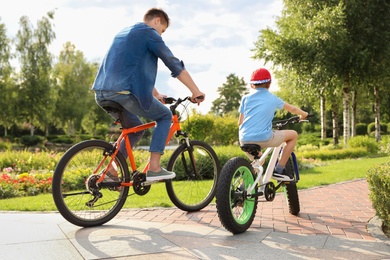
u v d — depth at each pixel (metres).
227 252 3.38
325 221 4.57
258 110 4.29
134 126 4.31
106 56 4.04
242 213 4.18
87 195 4.46
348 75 23.81
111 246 3.50
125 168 4.23
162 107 4.18
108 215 4.22
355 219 4.66
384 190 4.09
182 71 4.09
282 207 5.41
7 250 3.38
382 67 23.25
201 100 4.20
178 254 3.31
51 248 3.43
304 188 7.30
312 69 22.75
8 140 43.78
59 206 3.89
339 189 7.11
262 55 23.78
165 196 6.67
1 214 4.80
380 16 23.20
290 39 22.95
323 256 3.30
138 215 4.81
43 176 9.73
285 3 25.73
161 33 4.38
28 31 40.19
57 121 48.16
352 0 22.33
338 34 21.59
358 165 12.98
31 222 4.31
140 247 3.48
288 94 31.92
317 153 19.72
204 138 24.66
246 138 4.27
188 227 4.19
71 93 47.53
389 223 4.09
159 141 4.21
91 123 57.47
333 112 28.94
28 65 40.09
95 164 4.22
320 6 23.38
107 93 3.93
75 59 49.81
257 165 4.27
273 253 3.37
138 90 3.91
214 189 5.25
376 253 3.38
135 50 3.93
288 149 4.52
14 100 39.47
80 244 3.54
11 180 8.97
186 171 5.11
